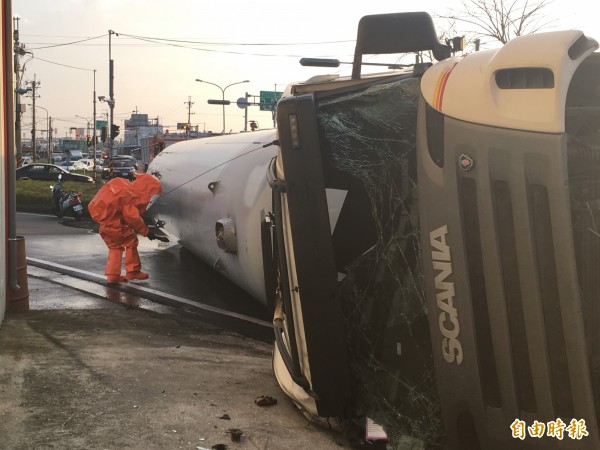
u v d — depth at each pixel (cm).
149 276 1039
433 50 408
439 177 319
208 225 887
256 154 774
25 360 528
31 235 1546
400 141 351
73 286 936
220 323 749
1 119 666
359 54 409
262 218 684
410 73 398
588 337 302
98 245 1383
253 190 718
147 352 576
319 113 360
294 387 437
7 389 454
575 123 315
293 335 398
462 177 309
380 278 360
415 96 350
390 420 365
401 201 352
